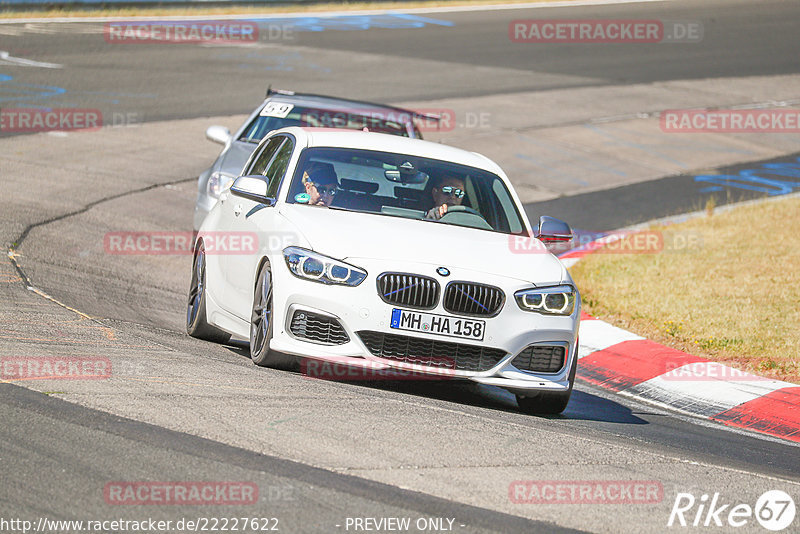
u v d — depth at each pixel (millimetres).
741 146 85875
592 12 148875
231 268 29094
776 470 23578
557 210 63344
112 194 54969
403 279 24953
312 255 25328
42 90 81625
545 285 26016
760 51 128125
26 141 65375
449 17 141875
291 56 107938
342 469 18391
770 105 101812
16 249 40281
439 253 25781
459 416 23578
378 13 142875
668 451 23766
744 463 23844
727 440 26766
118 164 62375
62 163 60688
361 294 24828
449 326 24953
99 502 15938
